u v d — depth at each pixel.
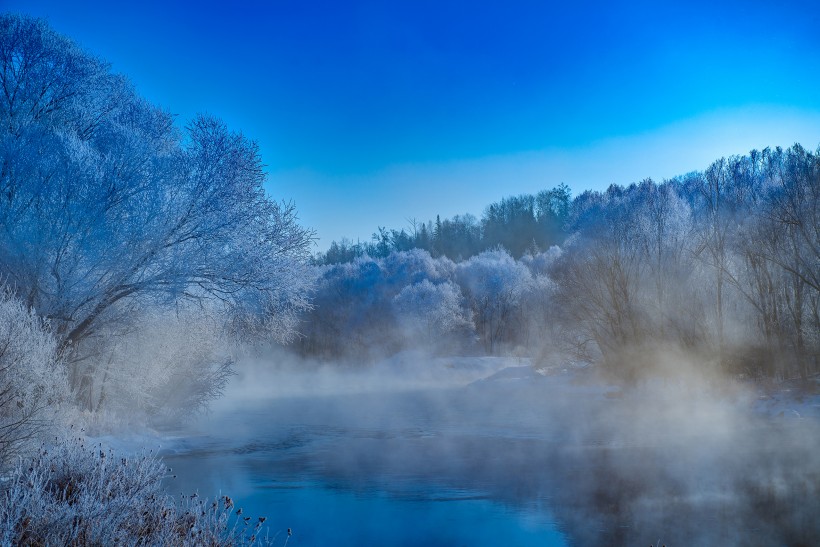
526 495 12.54
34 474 6.62
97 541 5.75
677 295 37.94
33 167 17.94
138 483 7.01
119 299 19.42
